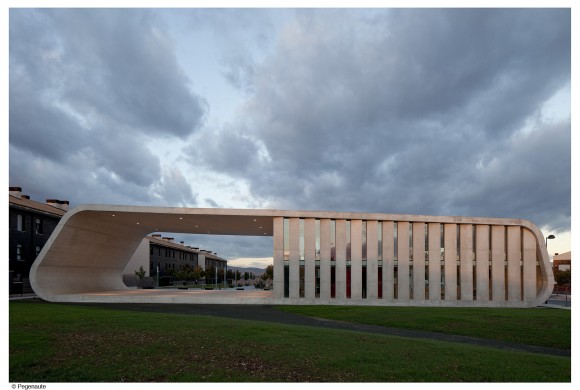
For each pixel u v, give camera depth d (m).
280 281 28.14
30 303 25.31
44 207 39.44
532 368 9.86
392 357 10.52
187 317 17.62
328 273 28.39
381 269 29.02
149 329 13.55
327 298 28.16
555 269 71.12
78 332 12.77
